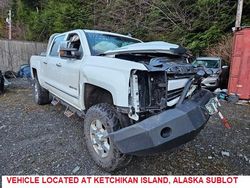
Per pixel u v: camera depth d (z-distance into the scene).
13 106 5.98
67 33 4.33
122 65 2.59
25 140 3.76
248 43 7.64
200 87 2.93
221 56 11.61
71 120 4.76
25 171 2.87
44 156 3.22
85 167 2.95
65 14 17.91
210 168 3.03
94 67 2.99
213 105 2.76
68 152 3.34
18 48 15.96
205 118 2.48
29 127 4.35
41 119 4.83
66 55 3.57
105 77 2.71
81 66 3.30
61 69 4.02
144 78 2.52
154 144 2.18
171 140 2.23
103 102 3.24
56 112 5.36
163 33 15.18
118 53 2.95
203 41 13.11
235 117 5.57
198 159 3.25
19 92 8.32
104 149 2.83
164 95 2.52
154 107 2.52
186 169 2.98
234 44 7.98
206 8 13.48
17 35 23.61
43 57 5.34
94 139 2.98
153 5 15.41
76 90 3.47
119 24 16.33
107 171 2.84
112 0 16.92
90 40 3.62
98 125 2.90
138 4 15.90
